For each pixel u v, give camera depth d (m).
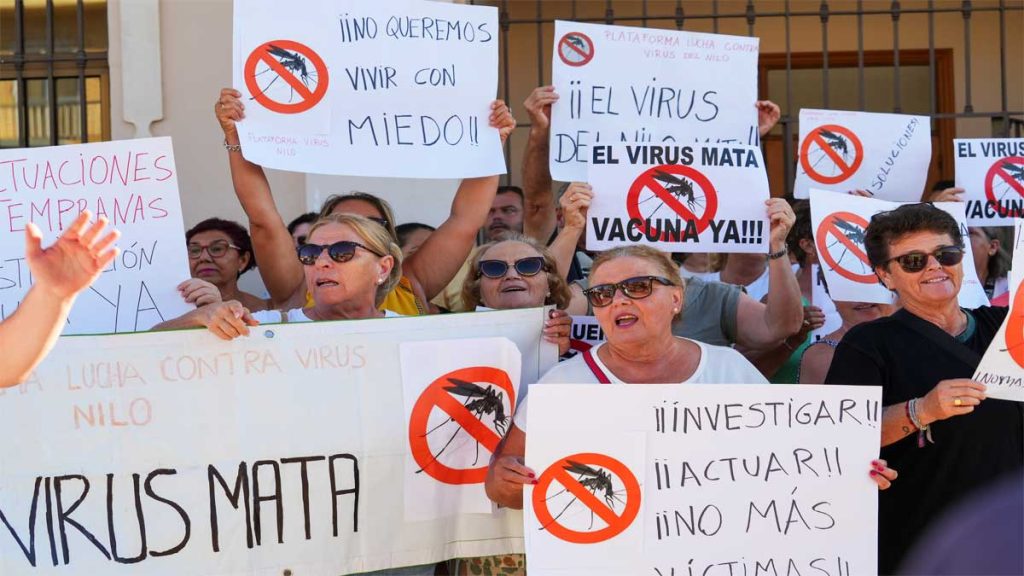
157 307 3.78
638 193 4.14
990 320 3.56
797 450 3.28
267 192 4.16
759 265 4.97
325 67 4.07
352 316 3.71
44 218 3.78
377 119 4.12
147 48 6.26
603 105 4.43
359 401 3.49
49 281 2.60
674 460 3.25
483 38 4.25
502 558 3.67
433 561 3.51
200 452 3.42
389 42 4.14
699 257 5.01
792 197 5.02
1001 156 4.84
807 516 3.27
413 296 4.31
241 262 4.87
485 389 3.54
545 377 3.46
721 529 3.25
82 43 6.24
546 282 4.05
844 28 8.13
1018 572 2.50
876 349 3.45
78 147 3.81
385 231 3.79
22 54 6.41
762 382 3.40
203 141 6.26
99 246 2.62
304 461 3.46
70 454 3.37
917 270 3.42
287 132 4.03
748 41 4.52
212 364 3.45
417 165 4.15
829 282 4.28
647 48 4.46
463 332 3.55
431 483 3.51
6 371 2.64
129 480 3.39
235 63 3.99
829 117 4.78
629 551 3.22
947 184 5.43
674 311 3.43
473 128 4.24
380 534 3.49
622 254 3.40
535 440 3.22
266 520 3.44
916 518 3.37
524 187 4.65
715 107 4.49
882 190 4.78
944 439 3.36
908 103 8.33
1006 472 3.35
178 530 3.40
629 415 3.24
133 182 3.82
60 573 3.35
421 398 3.51
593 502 3.22
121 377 3.41
